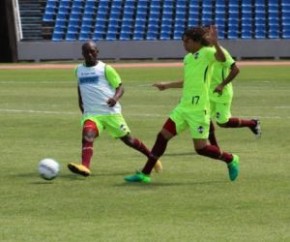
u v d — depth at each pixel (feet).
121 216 64.80
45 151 103.04
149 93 197.26
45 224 61.87
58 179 82.28
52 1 360.48
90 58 83.35
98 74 83.30
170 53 332.60
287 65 296.71
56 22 355.56
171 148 105.29
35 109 158.81
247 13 355.15
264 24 351.25
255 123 109.09
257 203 69.82
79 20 356.18
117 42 335.06
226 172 86.28
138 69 283.79
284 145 108.27
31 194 74.33
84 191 75.66
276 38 338.54
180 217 64.34
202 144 78.33
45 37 353.72
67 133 121.19
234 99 179.11
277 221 62.75
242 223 62.08
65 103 171.12
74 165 80.69
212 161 93.97
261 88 207.82
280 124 132.16
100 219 63.67
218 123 107.55
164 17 355.97
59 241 56.24
